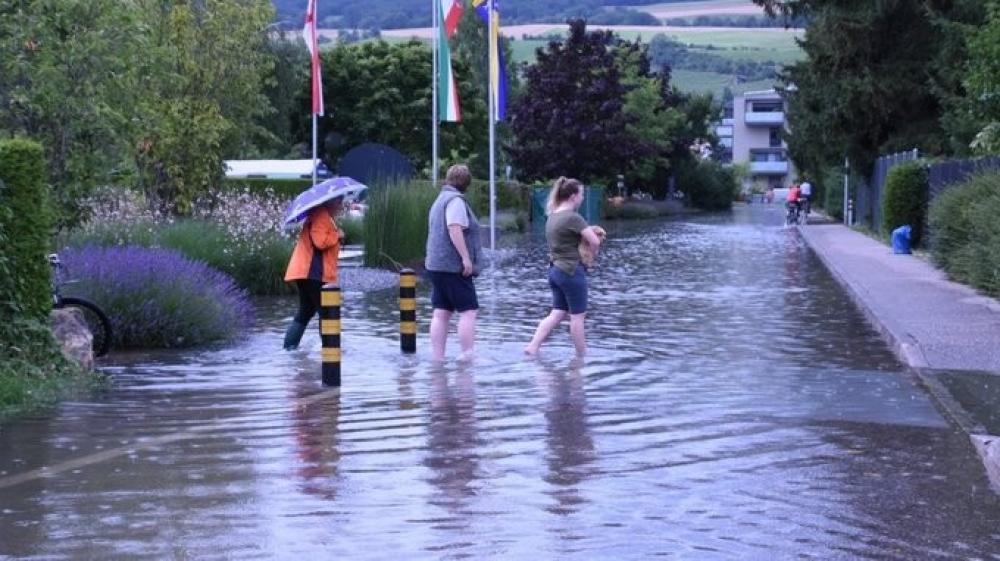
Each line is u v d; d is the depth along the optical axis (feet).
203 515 49.39
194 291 102.68
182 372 86.99
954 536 47.24
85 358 83.76
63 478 55.31
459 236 92.53
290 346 98.78
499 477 55.93
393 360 93.91
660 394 78.38
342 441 63.62
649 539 46.50
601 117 442.91
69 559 43.75
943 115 269.85
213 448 61.72
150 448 61.67
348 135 473.67
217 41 205.67
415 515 49.60
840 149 327.47
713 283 168.86
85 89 105.70
